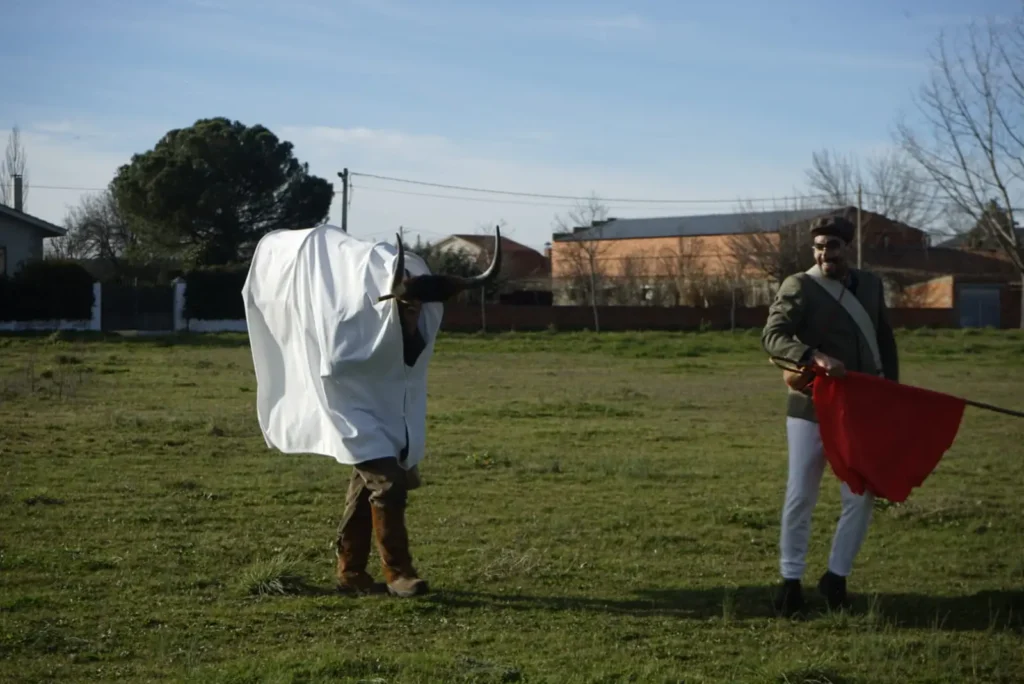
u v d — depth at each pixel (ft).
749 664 18.24
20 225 139.95
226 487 33.32
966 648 19.52
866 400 20.74
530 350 110.83
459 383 75.05
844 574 21.76
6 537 26.13
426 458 39.86
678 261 195.83
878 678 17.83
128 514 29.04
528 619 20.81
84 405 54.24
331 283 22.65
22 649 18.35
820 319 21.61
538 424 52.08
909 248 192.03
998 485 37.19
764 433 50.55
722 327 150.30
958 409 20.72
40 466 36.09
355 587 22.53
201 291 137.69
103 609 20.76
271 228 187.83
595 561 25.50
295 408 23.35
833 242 21.57
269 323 23.88
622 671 17.81
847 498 21.68
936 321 164.45
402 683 16.97
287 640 19.36
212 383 67.92
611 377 82.84
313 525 28.50
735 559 26.16
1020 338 134.21
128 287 134.31
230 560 24.79
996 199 112.78
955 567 25.54
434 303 23.24
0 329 122.72
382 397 22.26
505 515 30.30
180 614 20.65
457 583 23.24
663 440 47.44
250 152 181.68
